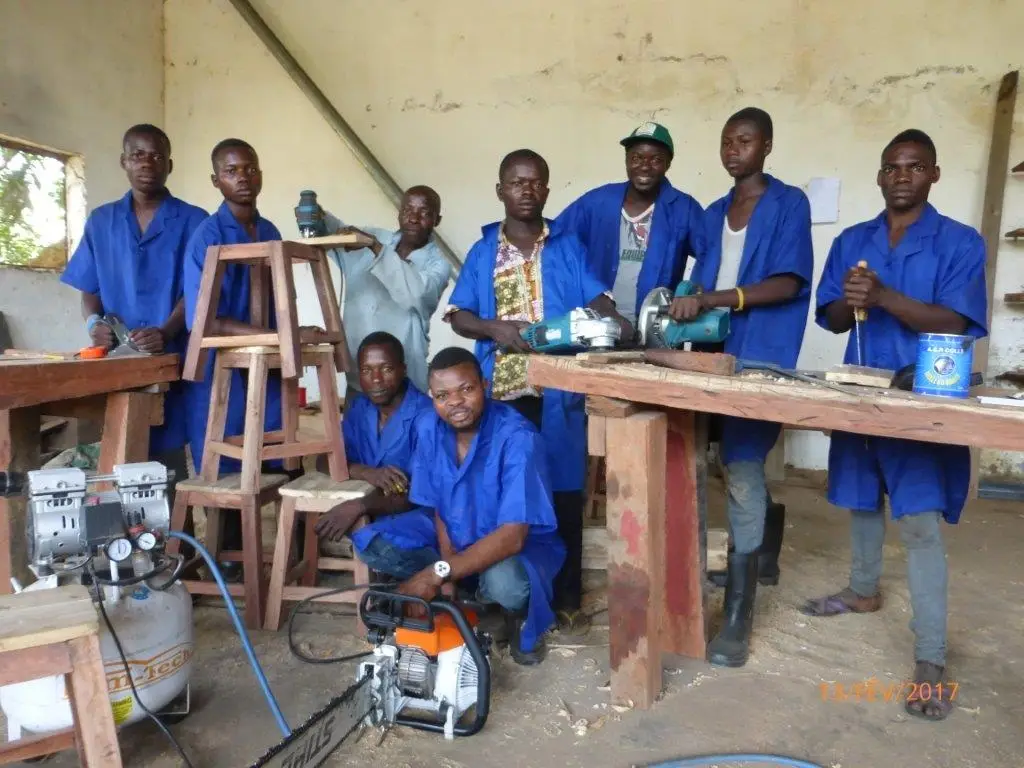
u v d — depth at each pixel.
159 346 2.40
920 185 2.04
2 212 4.40
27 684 1.47
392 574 2.19
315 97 5.22
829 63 4.52
